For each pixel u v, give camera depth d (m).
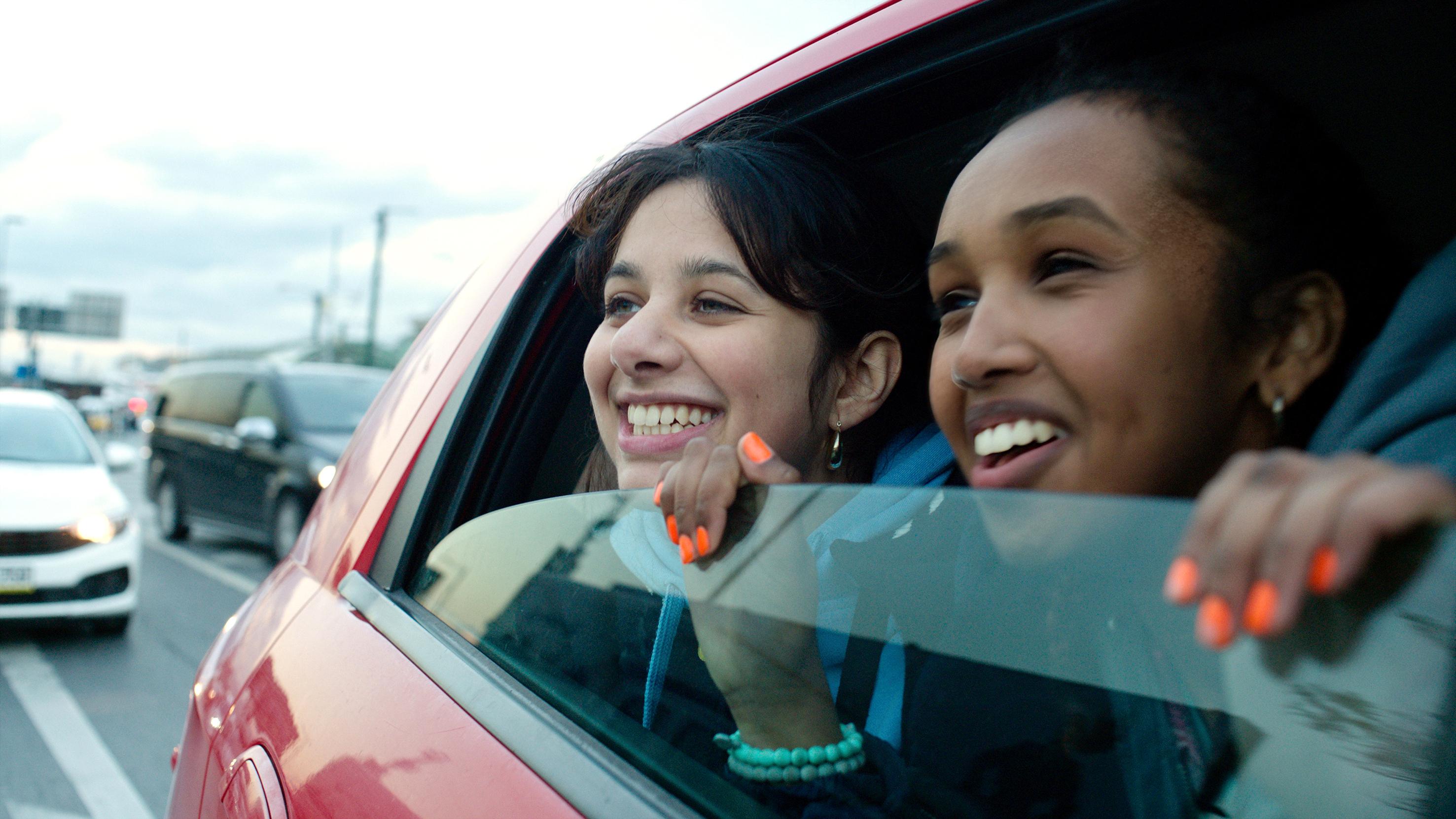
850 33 1.04
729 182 1.09
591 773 0.71
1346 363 0.69
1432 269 0.58
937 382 0.81
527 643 0.92
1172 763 0.53
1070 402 0.68
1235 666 0.49
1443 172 1.00
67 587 5.62
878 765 0.64
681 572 0.80
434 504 1.22
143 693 4.96
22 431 6.36
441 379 1.36
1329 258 0.71
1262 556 0.38
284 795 1.03
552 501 1.00
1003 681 0.59
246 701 1.28
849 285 1.13
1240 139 0.68
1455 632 0.38
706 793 0.66
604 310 1.24
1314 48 0.92
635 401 1.13
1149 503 0.52
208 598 7.38
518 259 1.37
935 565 0.64
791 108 1.12
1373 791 0.45
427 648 1.01
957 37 0.94
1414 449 0.51
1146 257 0.67
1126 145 0.69
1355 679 0.44
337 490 1.51
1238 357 0.69
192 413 10.20
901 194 1.33
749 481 0.74
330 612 1.25
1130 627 0.53
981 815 0.59
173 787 1.53
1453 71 0.93
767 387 1.11
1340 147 0.78
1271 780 0.49
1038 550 0.57
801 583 0.69
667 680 0.76
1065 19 0.86
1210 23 0.86
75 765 4.00
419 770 0.85
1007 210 0.71
